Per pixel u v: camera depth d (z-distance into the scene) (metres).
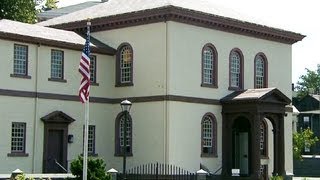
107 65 43.75
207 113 43.25
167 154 40.72
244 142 44.59
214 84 43.97
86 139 28.80
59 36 41.72
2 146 38.09
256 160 42.09
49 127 40.34
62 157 40.97
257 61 47.38
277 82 48.88
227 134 43.94
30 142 39.47
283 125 44.66
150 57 42.09
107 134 43.56
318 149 83.81
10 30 38.81
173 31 41.41
